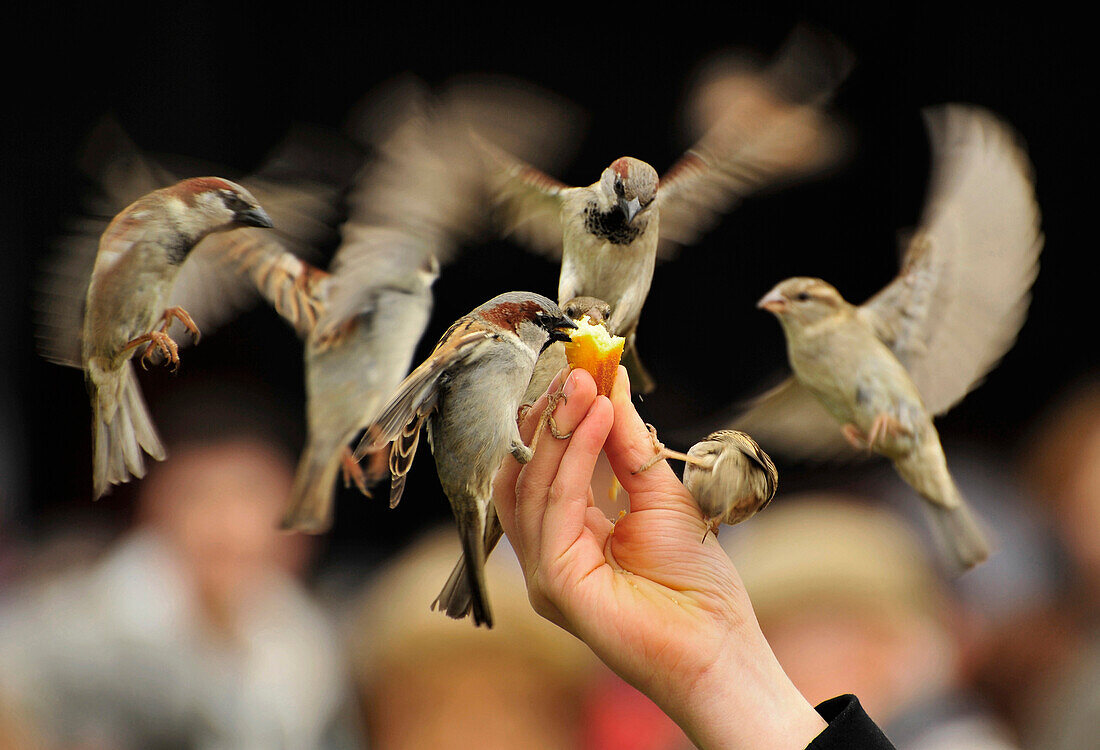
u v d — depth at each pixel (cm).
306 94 704
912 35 708
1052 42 735
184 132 682
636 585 331
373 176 333
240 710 413
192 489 423
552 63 709
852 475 384
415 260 334
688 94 580
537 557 333
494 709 352
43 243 648
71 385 629
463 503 334
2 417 627
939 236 340
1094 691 384
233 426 441
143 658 393
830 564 375
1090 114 745
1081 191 765
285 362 511
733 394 577
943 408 341
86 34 672
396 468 333
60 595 409
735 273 591
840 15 707
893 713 374
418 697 354
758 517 384
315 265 334
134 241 318
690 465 333
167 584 415
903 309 342
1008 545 460
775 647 374
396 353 334
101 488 317
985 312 339
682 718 329
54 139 662
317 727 450
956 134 340
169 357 318
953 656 392
